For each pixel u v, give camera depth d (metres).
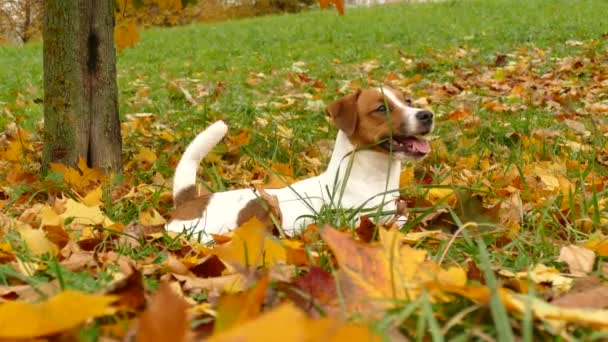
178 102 9.37
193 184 4.38
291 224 3.96
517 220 3.81
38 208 4.32
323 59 13.71
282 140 6.55
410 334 1.92
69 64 5.02
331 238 2.17
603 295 2.10
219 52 15.98
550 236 3.53
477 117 7.37
